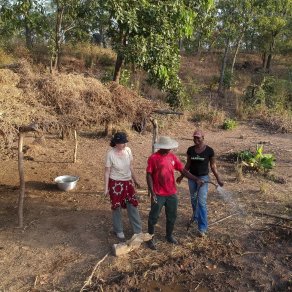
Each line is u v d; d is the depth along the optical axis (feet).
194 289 14.94
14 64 21.38
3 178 24.68
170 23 25.32
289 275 15.88
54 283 14.79
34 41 58.44
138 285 14.94
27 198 21.86
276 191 24.38
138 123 21.18
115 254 16.51
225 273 15.92
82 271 15.53
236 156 30.83
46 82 18.81
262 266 16.42
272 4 50.72
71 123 17.67
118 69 33.14
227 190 24.17
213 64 70.03
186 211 21.08
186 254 16.98
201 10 29.12
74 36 38.78
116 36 28.89
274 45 63.46
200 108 44.91
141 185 24.61
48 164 27.78
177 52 27.53
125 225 19.21
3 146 17.49
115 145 16.56
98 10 29.07
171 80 28.94
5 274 15.19
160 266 16.01
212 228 19.25
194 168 17.85
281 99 50.65
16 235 17.95
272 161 28.78
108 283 14.89
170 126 40.11
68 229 18.65
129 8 23.86
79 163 28.43
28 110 17.13
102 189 23.84
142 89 48.47
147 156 31.04
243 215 20.74
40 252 16.71
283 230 19.15
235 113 47.11
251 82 58.85
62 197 22.30
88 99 19.29
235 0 49.47
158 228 19.03
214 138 37.96
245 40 68.03
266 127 42.93
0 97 17.02
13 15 29.91
